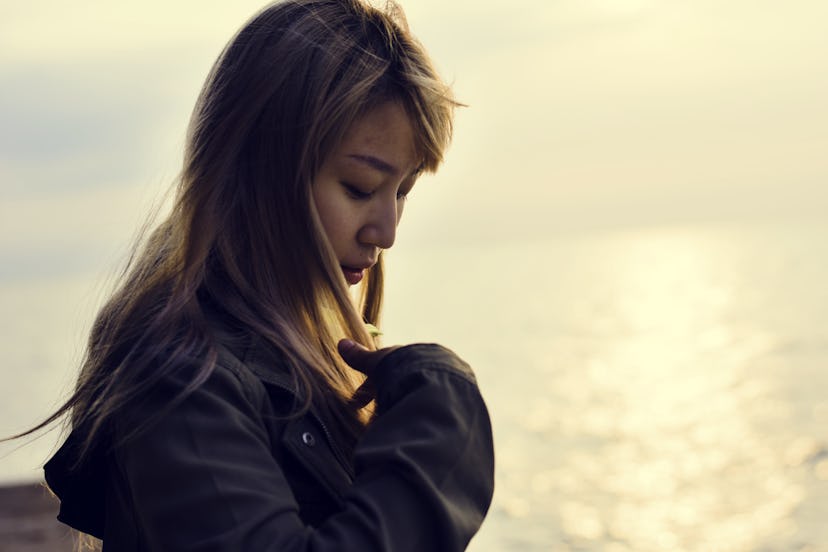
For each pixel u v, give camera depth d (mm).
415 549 941
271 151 1151
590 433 42656
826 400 44688
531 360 71375
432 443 987
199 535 932
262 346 1112
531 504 30406
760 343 70438
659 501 29984
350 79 1131
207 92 1213
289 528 946
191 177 1182
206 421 987
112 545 1114
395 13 1222
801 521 26234
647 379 58344
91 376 1116
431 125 1160
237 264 1156
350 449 1166
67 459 1141
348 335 1216
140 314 1112
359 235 1182
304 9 1183
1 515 3699
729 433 39812
